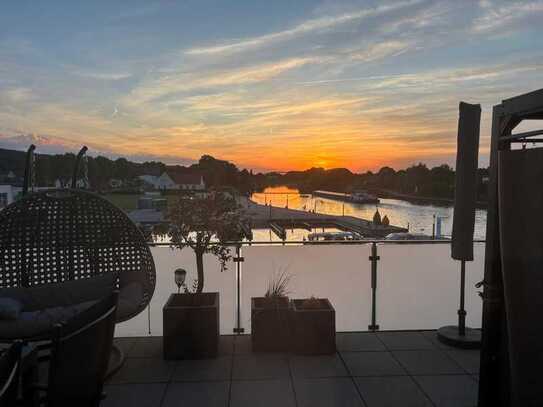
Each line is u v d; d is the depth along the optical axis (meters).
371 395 3.02
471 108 3.84
